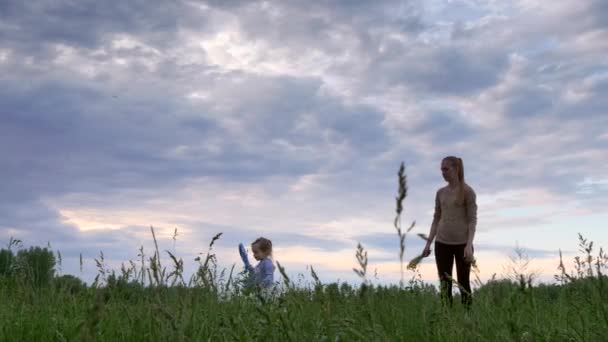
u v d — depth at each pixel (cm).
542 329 412
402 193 263
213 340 367
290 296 419
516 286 482
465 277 846
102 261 476
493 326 416
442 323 438
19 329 428
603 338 390
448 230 856
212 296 425
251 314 387
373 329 367
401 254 264
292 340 335
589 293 493
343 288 472
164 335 341
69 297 529
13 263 613
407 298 537
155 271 374
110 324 410
